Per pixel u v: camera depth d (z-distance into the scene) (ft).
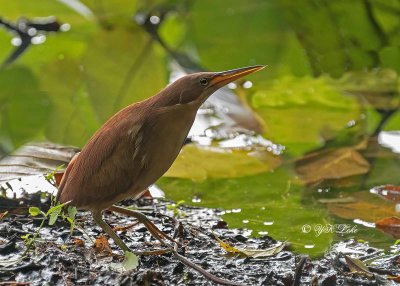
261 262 22.27
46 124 24.08
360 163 23.50
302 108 24.27
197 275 22.09
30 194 22.71
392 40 26.07
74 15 26.45
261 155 23.59
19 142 23.90
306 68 25.75
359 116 24.17
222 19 26.71
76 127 24.06
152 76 24.53
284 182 23.26
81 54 25.70
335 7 26.22
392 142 23.82
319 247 22.53
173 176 23.29
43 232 22.39
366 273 22.20
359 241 22.59
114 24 26.30
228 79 22.17
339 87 24.63
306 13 26.37
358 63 25.90
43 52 25.82
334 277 22.09
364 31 26.17
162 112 22.08
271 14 26.58
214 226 22.65
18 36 26.66
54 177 22.79
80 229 22.29
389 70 25.59
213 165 23.43
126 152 22.09
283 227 22.72
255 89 24.59
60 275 22.03
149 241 22.39
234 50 26.09
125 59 24.77
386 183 23.25
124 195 22.15
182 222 22.63
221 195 23.08
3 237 22.33
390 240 22.62
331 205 22.99
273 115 24.17
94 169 22.12
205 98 22.16
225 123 24.02
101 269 22.08
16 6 26.04
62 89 24.48
